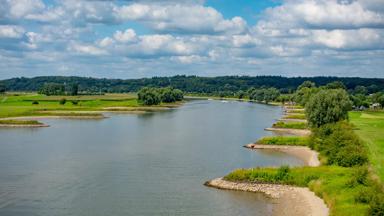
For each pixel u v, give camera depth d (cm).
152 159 9819
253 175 7319
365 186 6122
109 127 16925
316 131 11531
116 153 10631
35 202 6444
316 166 8100
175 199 6606
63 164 9206
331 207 5678
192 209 6134
